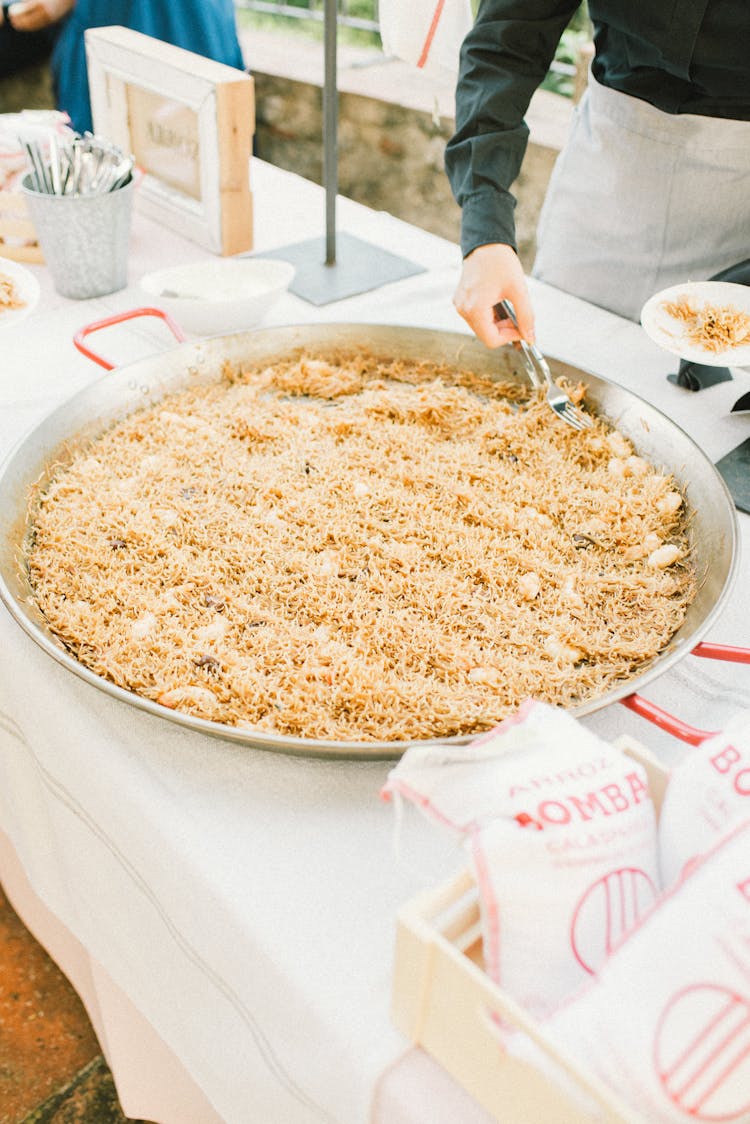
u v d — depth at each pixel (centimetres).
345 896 79
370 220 175
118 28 167
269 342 132
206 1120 117
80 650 98
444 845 83
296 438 125
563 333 144
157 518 113
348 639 101
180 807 86
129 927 97
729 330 124
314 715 93
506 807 62
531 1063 54
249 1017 82
